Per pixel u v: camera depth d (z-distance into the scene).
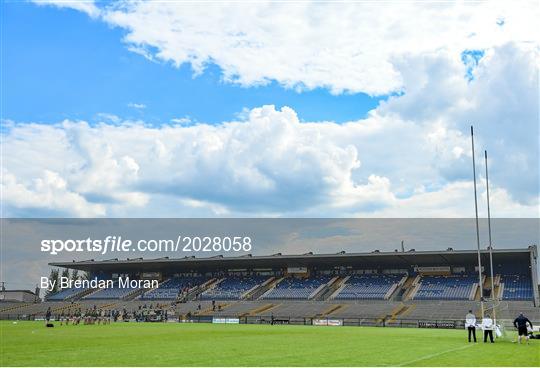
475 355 30.86
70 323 95.50
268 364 26.30
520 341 40.47
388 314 95.81
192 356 30.80
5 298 143.00
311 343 42.09
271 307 110.12
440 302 100.50
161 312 112.00
